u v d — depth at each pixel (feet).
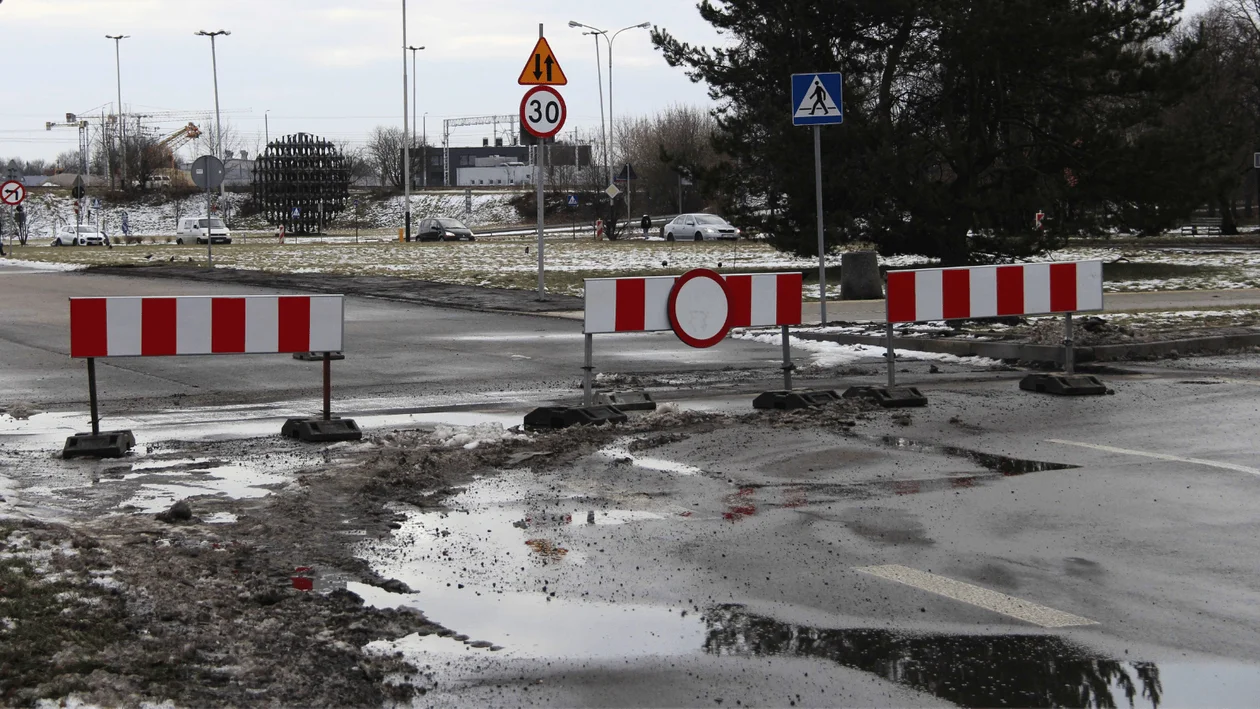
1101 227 95.55
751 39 97.55
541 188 73.26
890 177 90.17
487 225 328.08
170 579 19.13
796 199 93.30
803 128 91.15
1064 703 14.62
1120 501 24.85
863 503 24.89
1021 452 29.78
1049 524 23.13
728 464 28.78
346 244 200.75
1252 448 29.91
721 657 16.20
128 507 24.73
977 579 19.69
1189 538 22.08
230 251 165.27
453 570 20.30
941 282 38.50
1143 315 61.00
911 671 15.67
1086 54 92.38
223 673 15.23
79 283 94.53
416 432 32.96
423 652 16.35
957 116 97.96
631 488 26.45
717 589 19.21
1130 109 93.61
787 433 32.32
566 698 14.82
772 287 37.09
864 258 77.97
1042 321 57.93
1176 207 92.17
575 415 33.94
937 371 45.11
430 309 72.28
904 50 95.71
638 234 229.04
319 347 33.50
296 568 20.30
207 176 105.60
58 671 14.92
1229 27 194.18
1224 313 61.21
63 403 38.88
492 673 15.62
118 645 15.90
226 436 33.01
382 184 434.71
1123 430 32.48
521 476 27.78
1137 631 17.16
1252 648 16.48
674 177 285.64
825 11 93.35
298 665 15.66
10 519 22.82
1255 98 186.09
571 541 22.16
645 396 37.35
